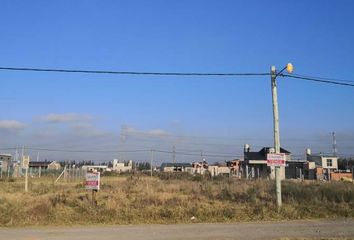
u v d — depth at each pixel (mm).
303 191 28266
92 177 24359
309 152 121250
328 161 117688
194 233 17391
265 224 20016
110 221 20641
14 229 18469
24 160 39312
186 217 21547
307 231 17906
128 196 28234
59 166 139625
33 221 20156
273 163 24297
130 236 16656
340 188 29406
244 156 103125
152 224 20031
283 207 23609
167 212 22094
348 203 25750
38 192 36125
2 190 38406
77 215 21375
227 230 18156
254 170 96062
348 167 129375
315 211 23406
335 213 23234
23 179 67938
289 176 103875
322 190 28516
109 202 23906
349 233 17391
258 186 33812
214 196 29531
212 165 145500
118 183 47312
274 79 25594
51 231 17891
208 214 22156
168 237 16406
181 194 31656
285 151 105000
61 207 23156
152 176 80875
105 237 16406
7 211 21547
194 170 122062
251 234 17109
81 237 16391
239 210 23047
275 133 25266
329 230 18172
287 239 15875
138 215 21594
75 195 28969
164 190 35781
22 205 23609
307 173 100875
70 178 65250
